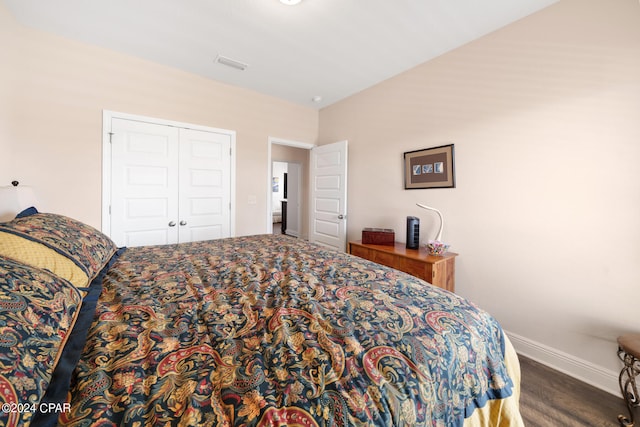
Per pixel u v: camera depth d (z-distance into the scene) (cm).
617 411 139
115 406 48
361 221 335
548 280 182
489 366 84
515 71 196
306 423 50
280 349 68
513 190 198
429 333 78
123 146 257
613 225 156
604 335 159
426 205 260
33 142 215
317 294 102
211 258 155
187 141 294
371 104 319
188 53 250
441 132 246
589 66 162
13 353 48
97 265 119
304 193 600
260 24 205
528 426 129
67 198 231
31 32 212
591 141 162
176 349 66
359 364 64
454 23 200
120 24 207
